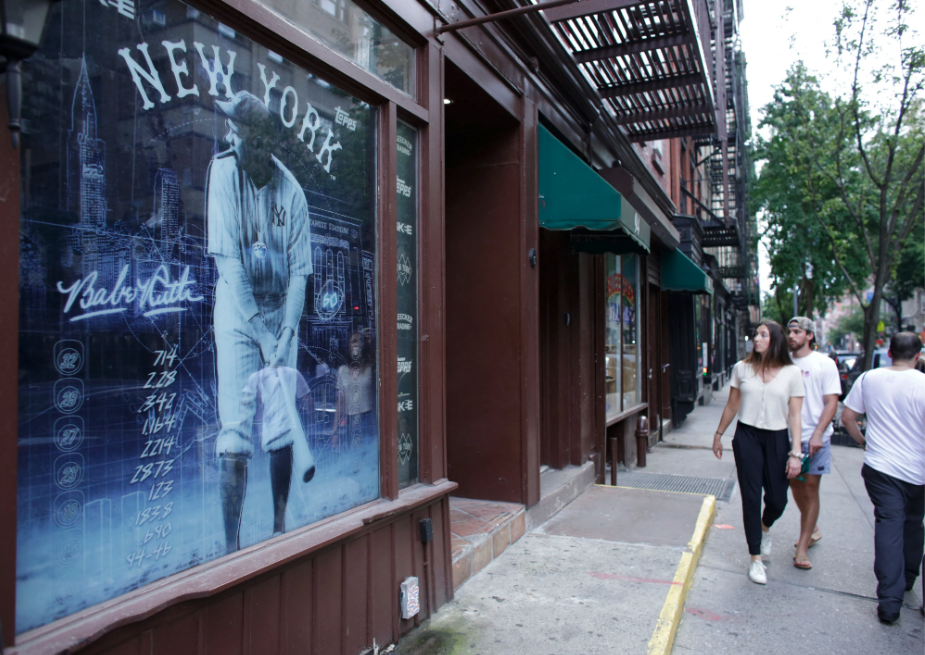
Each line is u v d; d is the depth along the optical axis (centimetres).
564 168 568
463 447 544
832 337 9500
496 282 536
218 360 240
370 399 333
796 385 454
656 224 902
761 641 377
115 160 205
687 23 637
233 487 246
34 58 184
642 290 1084
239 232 253
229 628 236
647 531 527
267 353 265
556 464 685
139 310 211
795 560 502
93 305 197
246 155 258
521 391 526
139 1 214
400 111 366
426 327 383
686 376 1437
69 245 191
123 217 207
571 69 634
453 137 555
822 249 2131
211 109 242
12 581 169
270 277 268
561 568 443
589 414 742
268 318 266
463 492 544
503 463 531
